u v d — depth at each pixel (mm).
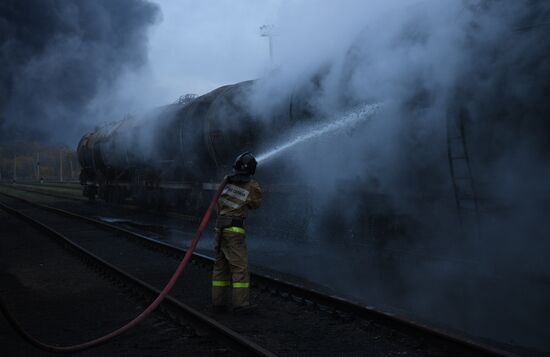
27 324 5297
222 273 5438
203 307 5707
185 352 4270
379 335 4555
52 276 7793
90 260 8609
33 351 4457
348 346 4320
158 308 5520
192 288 6695
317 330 4758
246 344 4047
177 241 11297
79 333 4961
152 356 4203
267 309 5543
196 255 8406
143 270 8078
